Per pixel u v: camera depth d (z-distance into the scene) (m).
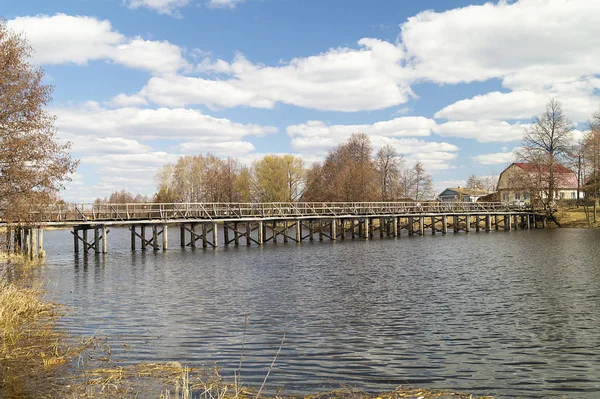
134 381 9.01
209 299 18.17
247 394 8.46
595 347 11.51
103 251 37.19
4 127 20.27
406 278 22.88
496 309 15.75
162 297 18.67
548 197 66.00
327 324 13.98
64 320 14.55
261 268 27.75
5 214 21.00
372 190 73.62
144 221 39.31
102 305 17.06
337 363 10.38
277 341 12.15
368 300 17.61
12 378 9.19
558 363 10.37
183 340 12.20
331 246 42.97
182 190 87.69
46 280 23.64
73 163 22.25
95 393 8.39
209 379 9.21
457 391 8.74
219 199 86.56
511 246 38.81
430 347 11.58
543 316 14.70
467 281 21.58
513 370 9.93
